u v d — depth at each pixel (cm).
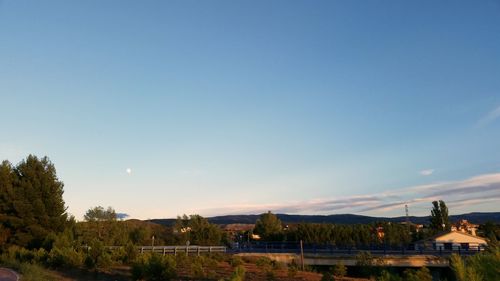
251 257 4678
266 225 10038
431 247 5500
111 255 3609
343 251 4862
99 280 2905
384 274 755
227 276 3016
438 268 4338
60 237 4303
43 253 3728
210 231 8081
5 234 4638
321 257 4694
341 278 3519
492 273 426
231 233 11831
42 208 4897
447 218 9712
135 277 2775
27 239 4672
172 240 7738
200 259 3822
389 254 4650
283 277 3228
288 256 4759
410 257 4394
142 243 7044
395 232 9212
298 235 8738
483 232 7950
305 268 4334
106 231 6681
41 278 2672
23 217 4762
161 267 2773
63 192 5309
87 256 3381
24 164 5128
